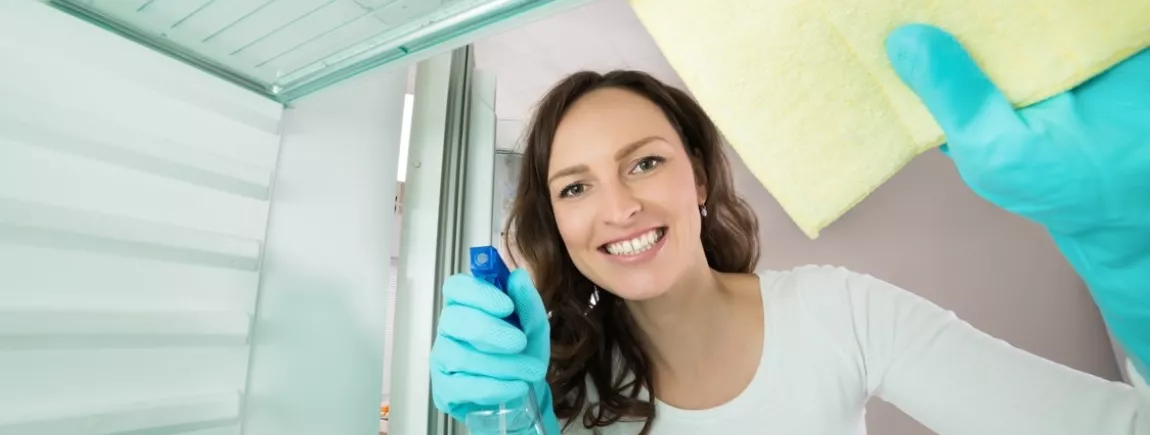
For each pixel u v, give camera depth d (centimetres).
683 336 74
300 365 54
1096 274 46
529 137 82
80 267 37
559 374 79
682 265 67
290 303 54
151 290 41
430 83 70
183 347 43
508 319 55
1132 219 41
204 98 45
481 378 53
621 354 79
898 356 63
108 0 37
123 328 38
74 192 36
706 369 73
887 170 43
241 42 44
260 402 50
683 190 68
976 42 40
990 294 138
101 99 38
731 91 44
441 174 67
